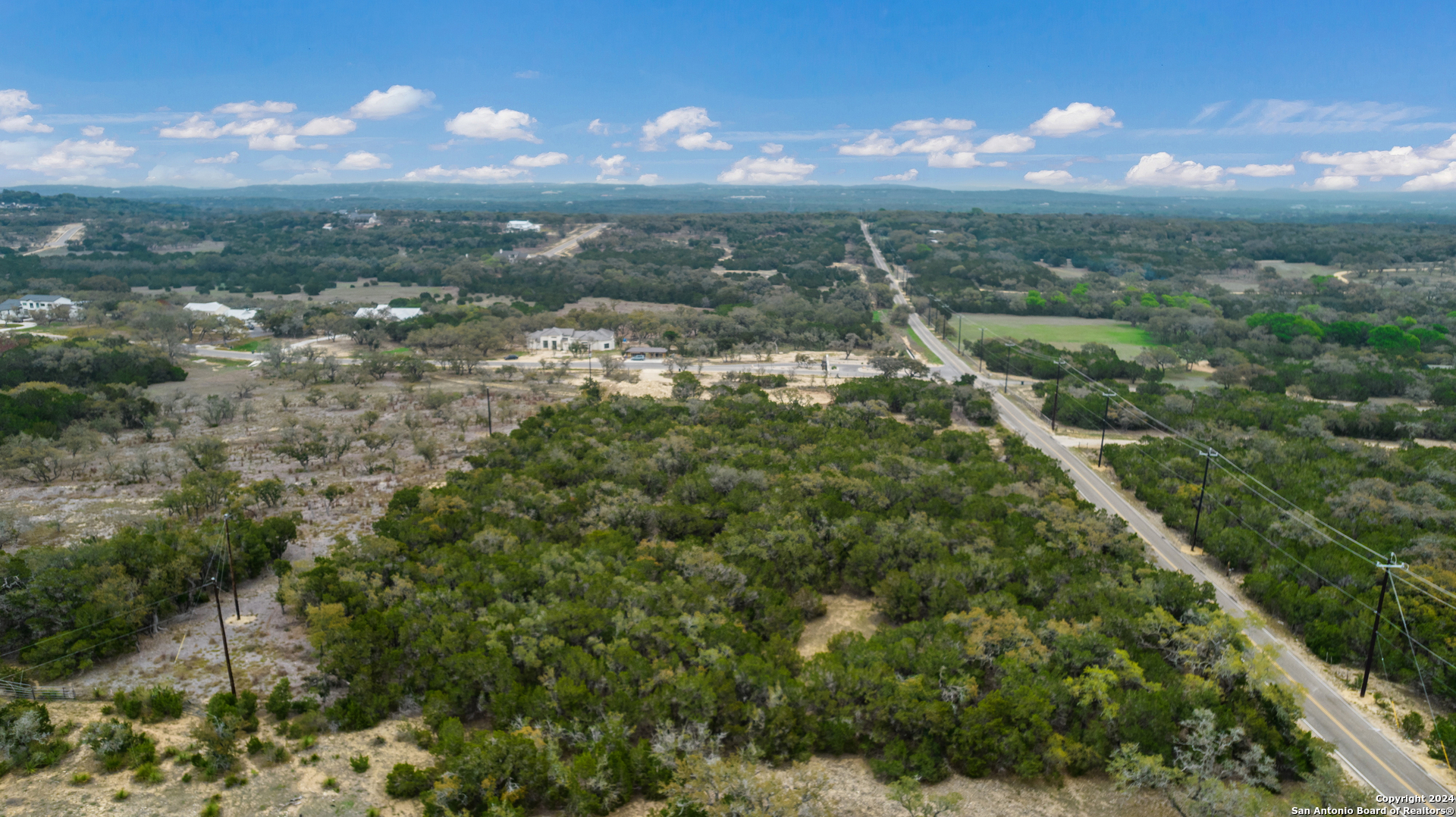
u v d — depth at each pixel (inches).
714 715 1806.1
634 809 1600.6
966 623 2176.4
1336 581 2610.7
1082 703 1802.4
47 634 2224.4
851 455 3754.9
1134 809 1644.9
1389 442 4933.6
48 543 2923.2
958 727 1780.3
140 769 1558.8
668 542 2861.7
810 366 7101.4
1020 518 2942.9
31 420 4547.2
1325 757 1707.7
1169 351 7194.9
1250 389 6082.7
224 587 2630.4
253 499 3272.6
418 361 6604.3
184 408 5236.2
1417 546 2778.1
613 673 1921.8
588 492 3238.2
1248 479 3627.0
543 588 2358.5
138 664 2182.6
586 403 5137.8
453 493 3189.0
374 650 2101.4
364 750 1742.1
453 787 1507.1
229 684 2092.8
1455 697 2076.8
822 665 1941.4
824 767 1763.0
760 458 3693.4
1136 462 3998.5
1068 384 5974.4
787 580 2642.7
